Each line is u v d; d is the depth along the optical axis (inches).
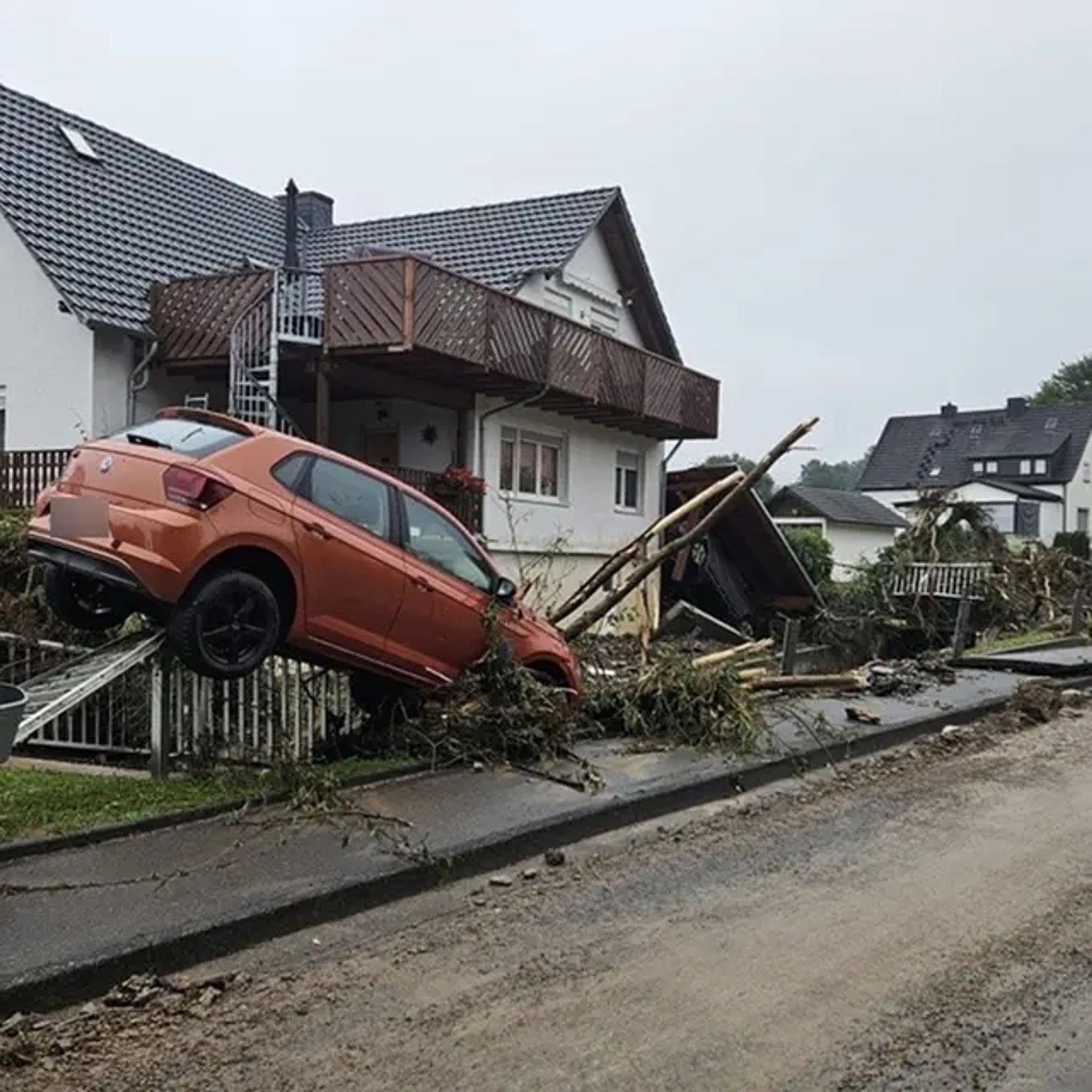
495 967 182.2
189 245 746.2
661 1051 153.2
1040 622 939.3
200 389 658.2
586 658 446.3
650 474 973.2
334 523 292.2
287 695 319.9
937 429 2481.5
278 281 596.1
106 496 267.6
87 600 303.4
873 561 1466.5
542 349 714.8
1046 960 187.6
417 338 591.5
